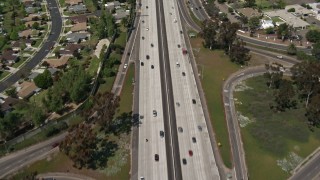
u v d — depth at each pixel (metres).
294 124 176.88
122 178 147.75
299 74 196.25
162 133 169.62
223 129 173.75
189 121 178.38
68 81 194.25
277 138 168.50
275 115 182.88
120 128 172.88
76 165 152.12
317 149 163.88
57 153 158.62
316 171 153.12
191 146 163.62
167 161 155.75
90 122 176.38
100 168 151.62
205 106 189.12
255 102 192.25
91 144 151.50
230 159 157.62
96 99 169.12
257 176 150.25
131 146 162.88
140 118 179.75
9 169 152.00
